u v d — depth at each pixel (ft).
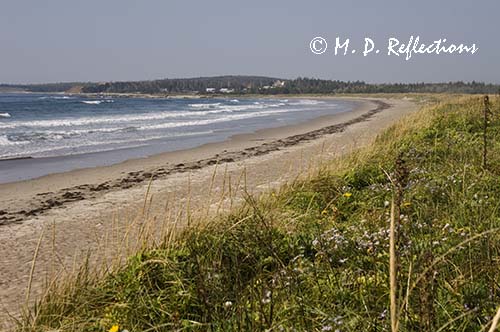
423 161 30.73
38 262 20.92
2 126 97.50
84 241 23.79
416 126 46.91
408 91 487.20
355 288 12.62
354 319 10.73
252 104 269.44
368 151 34.30
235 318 11.27
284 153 54.85
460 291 11.58
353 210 22.43
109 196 35.45
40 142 72.59
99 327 12.32
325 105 243.81
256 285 13.02
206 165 48.55
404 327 9.66
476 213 17.54
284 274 13.53
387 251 14.70
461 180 22.88
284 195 24.43
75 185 40.83
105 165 51.34
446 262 12.76
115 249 20.53
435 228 16.49
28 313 14.23
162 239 17.26
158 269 14.88
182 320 11.88
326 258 14.39
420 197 20.79
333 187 25.43
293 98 466.29
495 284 11.57
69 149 64.80
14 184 41.55
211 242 16.34
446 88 426.51
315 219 20.57
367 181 27.12
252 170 43.29
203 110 188.03
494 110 53.21
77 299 13.66
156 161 53.52
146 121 119.75
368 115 137.39
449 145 34.81
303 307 11.50
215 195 32.45
